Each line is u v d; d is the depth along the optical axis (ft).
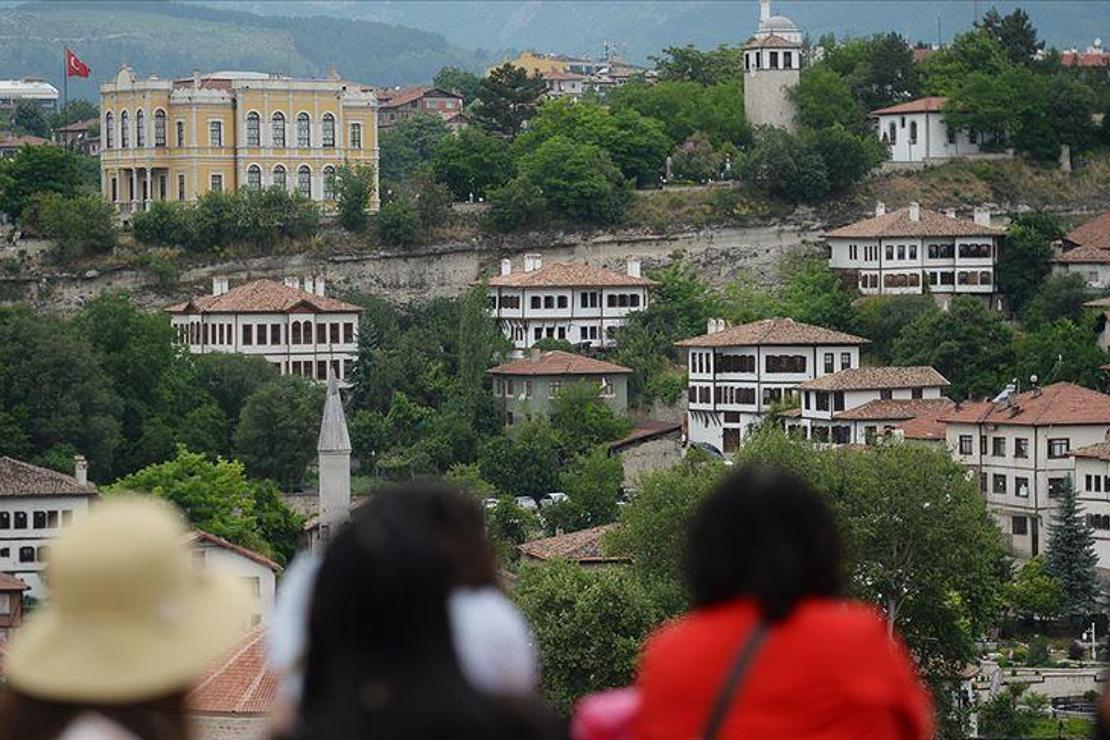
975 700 518.78
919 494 499.10
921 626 506.07
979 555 507.30
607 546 548.72
